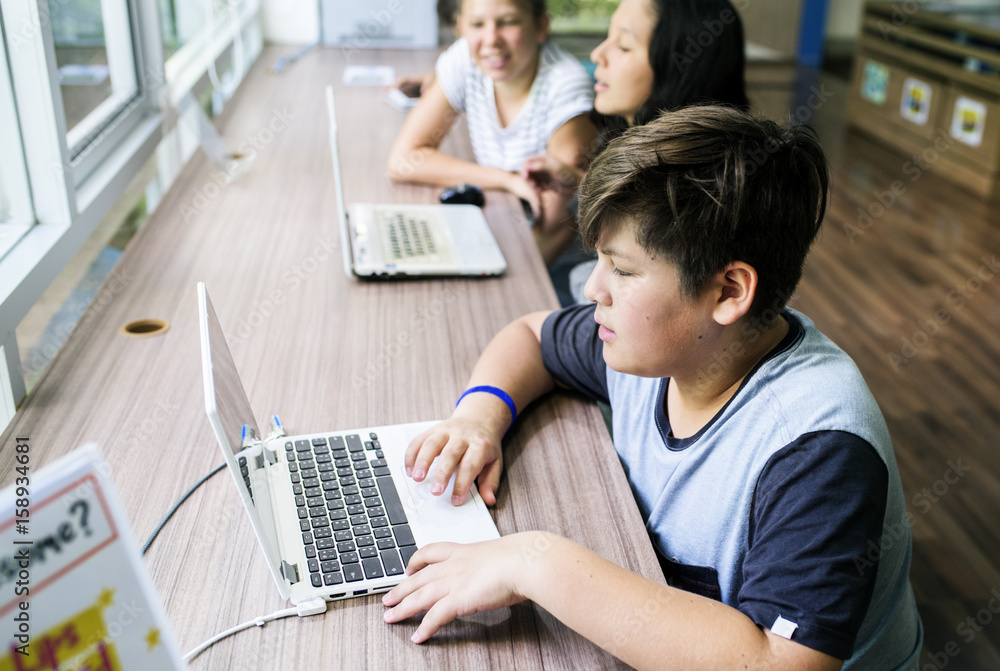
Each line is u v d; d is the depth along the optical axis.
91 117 1.86
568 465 1.01
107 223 1.84
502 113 2.09
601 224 0.80
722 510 0.86
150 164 2.18
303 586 0.81
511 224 1.75
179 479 0.96
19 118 1.35
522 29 1.90
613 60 1.80
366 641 0.76
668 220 0.76
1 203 1.39
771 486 0.78
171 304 1.35
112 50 2.04
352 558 0.85
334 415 1.09
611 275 0.82
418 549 0.86
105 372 1.16
